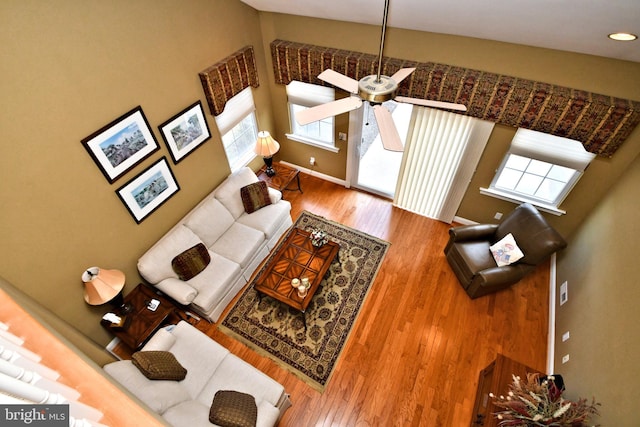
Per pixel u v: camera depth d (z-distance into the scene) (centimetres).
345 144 477
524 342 344
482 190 414
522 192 404
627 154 308
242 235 405
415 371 325
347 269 418
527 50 294
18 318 119
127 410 91
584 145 313
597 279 295
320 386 318
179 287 343
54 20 226
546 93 299
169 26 304
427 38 328
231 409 243
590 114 292
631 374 210
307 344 348
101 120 275
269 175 488
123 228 325
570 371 286
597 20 214
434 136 392
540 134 337
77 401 89
